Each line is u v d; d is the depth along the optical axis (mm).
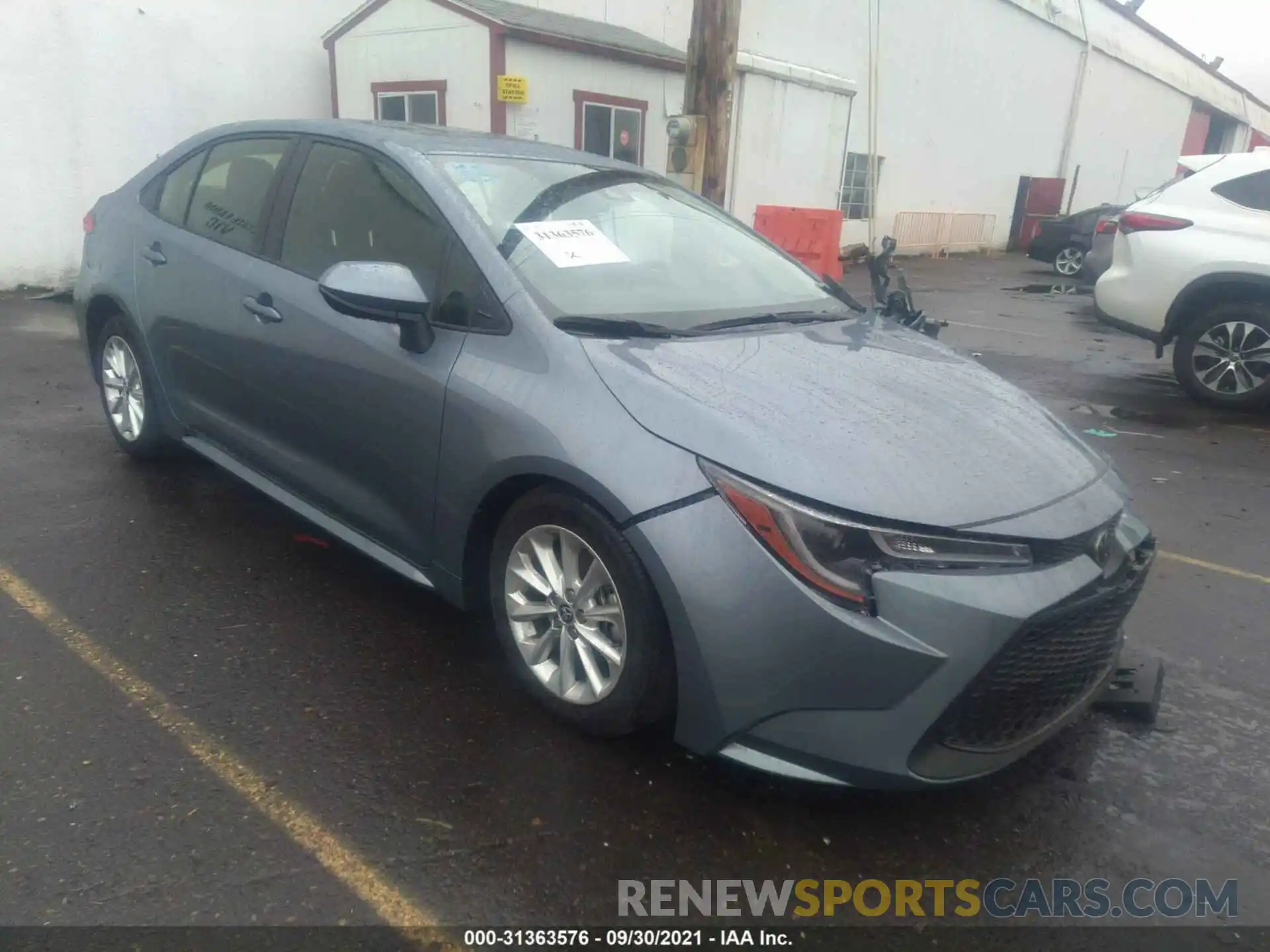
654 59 11641
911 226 21734
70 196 9898
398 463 3164
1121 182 32062
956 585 2318
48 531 4035
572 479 2611
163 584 3654
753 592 2348
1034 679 2463
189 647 3234
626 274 3334
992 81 23375
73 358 7188
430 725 2902
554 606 2836
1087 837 2637
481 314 3010
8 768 2588
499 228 3193
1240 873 2529
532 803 2596
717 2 7773
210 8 10438
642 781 2709
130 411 4711
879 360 3188
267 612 3502
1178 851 2604
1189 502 5379
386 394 3146
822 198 16984
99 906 2170
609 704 2711
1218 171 7535
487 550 3084
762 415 2574
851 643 2291
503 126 10156
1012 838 2613
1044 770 2912
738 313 3393
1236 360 7469
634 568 2547
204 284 3939
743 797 2680
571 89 10852
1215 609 4062
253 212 3889
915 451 2564
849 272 17312
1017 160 25703
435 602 3654
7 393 6113
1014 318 12398
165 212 4375
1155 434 6789
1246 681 3488
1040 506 2529
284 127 3939
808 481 2369
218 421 4027
